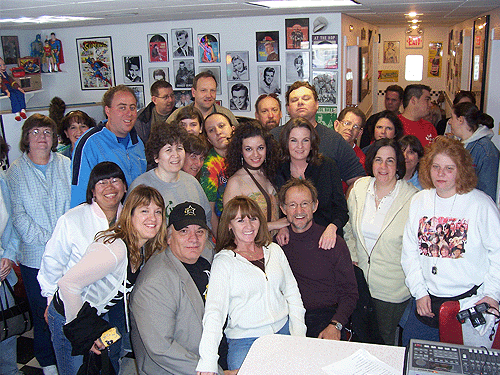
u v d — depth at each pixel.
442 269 2.48
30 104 6.60
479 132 3.69
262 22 5.74
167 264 2.27
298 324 2.49
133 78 6.36
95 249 2.16
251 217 2.41
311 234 2.75
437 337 2.68
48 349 3.07
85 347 2.13
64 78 6.59
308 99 3.48
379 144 2.82
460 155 2.39
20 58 6.11
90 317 2.14
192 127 3.61
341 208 2.99
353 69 6.98
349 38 6.18
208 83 4.23
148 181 2.75
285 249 2.79
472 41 7.00
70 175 3.23
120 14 4.59
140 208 2.22
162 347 2.18
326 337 2.54
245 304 2.38
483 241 2.39
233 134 2.96
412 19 7.30
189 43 6.03
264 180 3.02
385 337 2.93
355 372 1.82
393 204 2.84
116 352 2.61
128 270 2.27
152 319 2.18
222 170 3.42
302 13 5.50
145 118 4.83
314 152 3.00
